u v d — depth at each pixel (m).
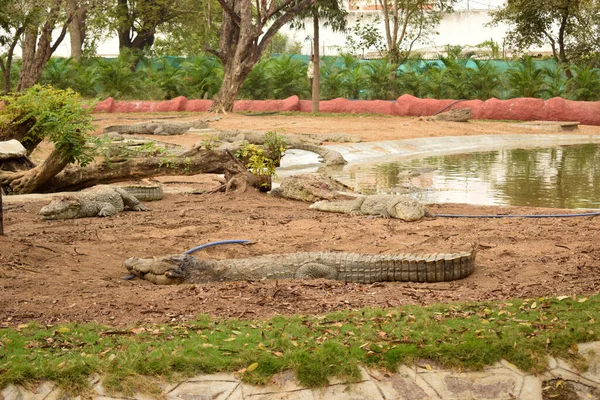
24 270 7.59
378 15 46.56
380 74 40.66
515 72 38.84
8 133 14.26
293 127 28.98
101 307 6.50
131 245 9.16
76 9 33.91
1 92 34.00
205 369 5.21
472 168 19.55
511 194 14.86
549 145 27.02
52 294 6.88
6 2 30.86
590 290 6.90
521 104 34.97
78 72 40.91
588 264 7.98
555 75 39.16
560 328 5.84
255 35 33.97
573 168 19.41
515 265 8.12
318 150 21.75
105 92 40.69
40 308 6.41
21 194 13.07
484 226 10.46
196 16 49.00
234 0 35.25
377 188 15.61
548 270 7.78
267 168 14.66
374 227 10.37
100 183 13.68
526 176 17.73
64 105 12.89
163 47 51.91
